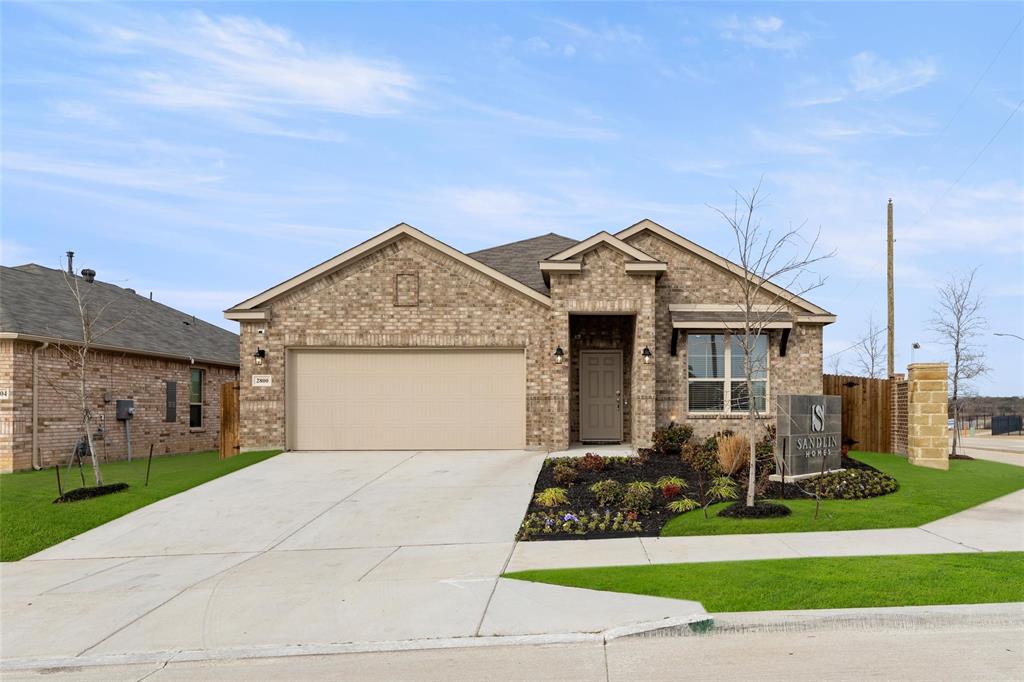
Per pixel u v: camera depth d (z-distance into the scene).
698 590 7.08
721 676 5.30
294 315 17.47
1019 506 11.27
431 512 11.70
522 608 6.98
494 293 17.30
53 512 12.04
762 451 14.80
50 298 20.09
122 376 19.86
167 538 10.81
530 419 17.02
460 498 12.55
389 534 10.59
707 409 18.05
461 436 17.30
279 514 11.91
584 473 14.12
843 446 17.02
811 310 18.09
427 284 17.39
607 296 16.94
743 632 6.21
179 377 22.62
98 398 18.86
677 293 18.39
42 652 6.50
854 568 7.57
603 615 6.64
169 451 21.94
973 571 7.33
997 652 5.63
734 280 18.34
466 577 8.16
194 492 13.55
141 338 21.33
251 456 16.77
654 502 11.66
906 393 17.09
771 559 8.15
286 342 17.42
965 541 8.92
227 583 8.43
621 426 18.44
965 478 13.84
